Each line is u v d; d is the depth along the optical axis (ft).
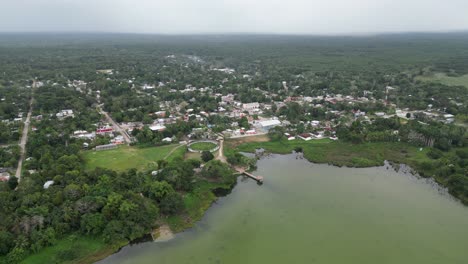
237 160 538.88
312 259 326.03
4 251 310.24
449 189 458.91
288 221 389.60
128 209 358.64
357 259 326.65
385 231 370.53
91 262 316.81
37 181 419.13
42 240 320.91
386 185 479.00
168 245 344.08
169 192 403.54
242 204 428.15
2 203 360.07
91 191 387.34
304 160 571.28
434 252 337.11
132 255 328.29
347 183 484.74
